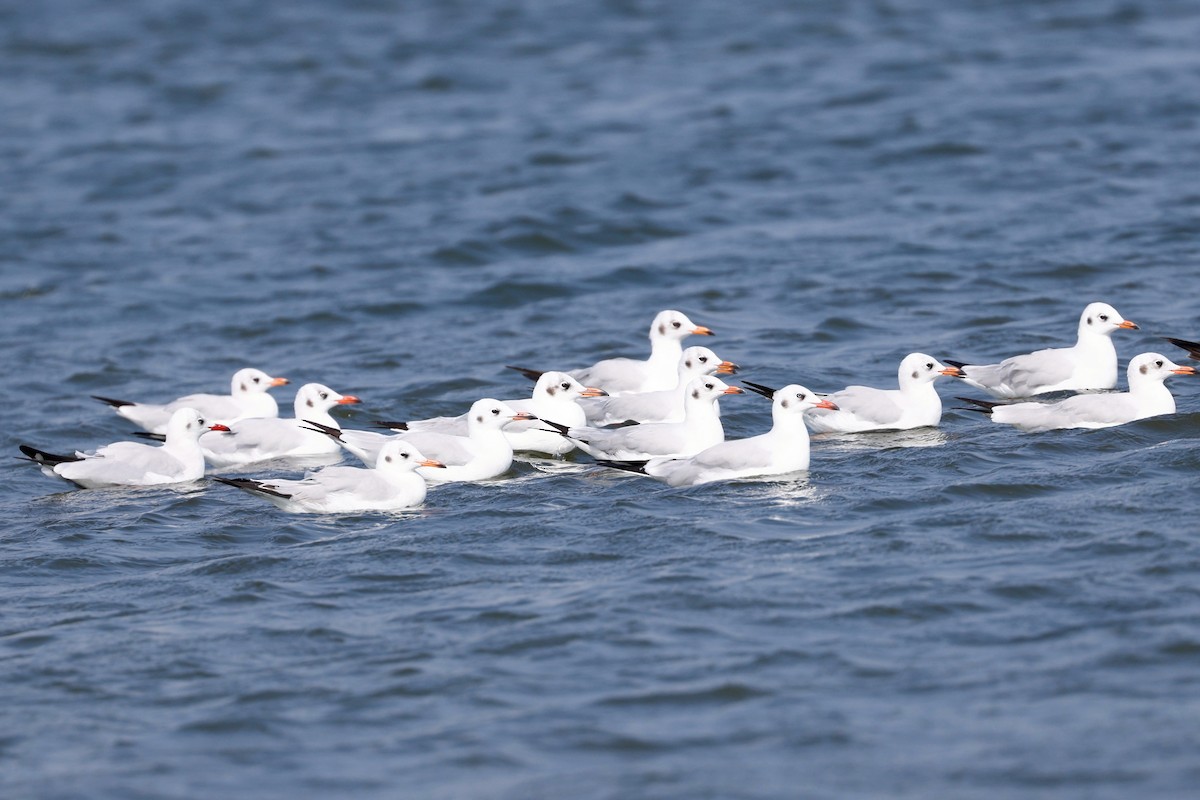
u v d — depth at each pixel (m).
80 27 66.00
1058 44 53.03
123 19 67.31
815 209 37.53
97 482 21.56
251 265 36.09
